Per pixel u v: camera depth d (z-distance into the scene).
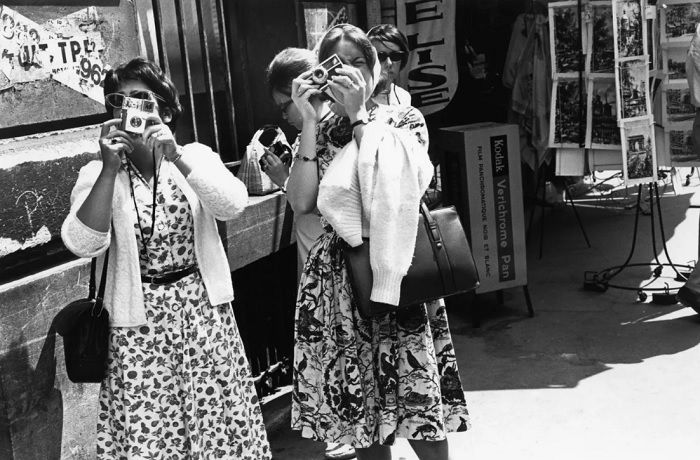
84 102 3.26
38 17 3.03
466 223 5.34
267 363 4.56
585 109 5.67
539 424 4.05
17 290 2.85
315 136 2.96
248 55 4.47
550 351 4.99
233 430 2.88
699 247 5.28
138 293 2.66
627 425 3.98
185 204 2.74
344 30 2.87
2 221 2.89
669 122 5.88
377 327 2.93
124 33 3.45
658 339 5.07
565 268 6.66
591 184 9.60
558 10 5.60
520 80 6.80
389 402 2.95
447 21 5.95
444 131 5.39
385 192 2.73
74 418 3.10
